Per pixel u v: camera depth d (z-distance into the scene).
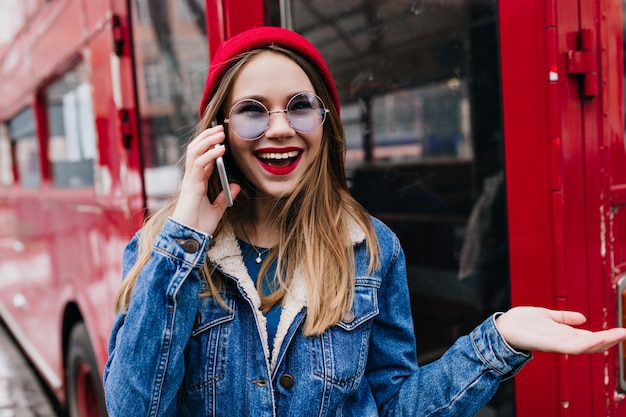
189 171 1.10
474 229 1.58
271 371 1.13
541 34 1.39
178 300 1.05
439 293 1.66
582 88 1.42
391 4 1.65
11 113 4.25
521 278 1.46
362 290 1.19
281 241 1.19
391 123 1.68
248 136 1.12
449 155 1.60
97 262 2.61
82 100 2.66
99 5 2.32
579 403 1.46
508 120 1.46
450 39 1.57
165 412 1.07
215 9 1.61
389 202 1.72
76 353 3.04
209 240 1.08
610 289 1.49
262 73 1.12
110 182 2.40
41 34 3.21
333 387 1.12
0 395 4.30
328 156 1.26
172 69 1.89
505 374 1.11
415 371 1.23
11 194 4.53
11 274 4.71
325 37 1.66
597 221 1.46
